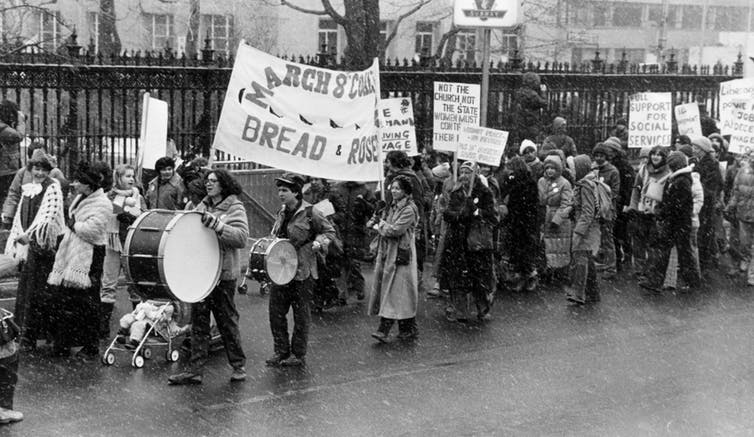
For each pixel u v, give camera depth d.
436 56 21.03
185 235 9.73
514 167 14.92
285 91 12.25
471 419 9.27
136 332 10.79
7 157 15.16
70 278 10.62
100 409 9.24
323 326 12.76
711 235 17.17
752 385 10.59
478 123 15.12
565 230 14.68
